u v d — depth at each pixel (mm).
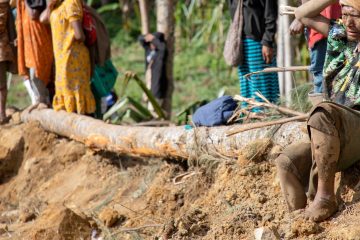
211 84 18078
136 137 7965
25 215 8352
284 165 5504
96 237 7176
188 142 7293
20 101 17969
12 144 10055
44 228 7254
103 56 9570
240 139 6727
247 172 6469
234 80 17906
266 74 8094
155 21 21641
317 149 5230
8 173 10055
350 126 5270
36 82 10031
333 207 5434
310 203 5570
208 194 6855
